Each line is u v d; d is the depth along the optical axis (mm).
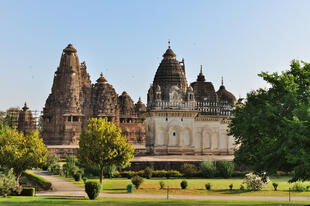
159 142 92750
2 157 59938
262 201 43594
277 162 35625
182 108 93938
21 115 140250
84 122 132875
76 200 42750
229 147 103812
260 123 35594
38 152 62031
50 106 135000
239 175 77062
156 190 55125
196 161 83625
